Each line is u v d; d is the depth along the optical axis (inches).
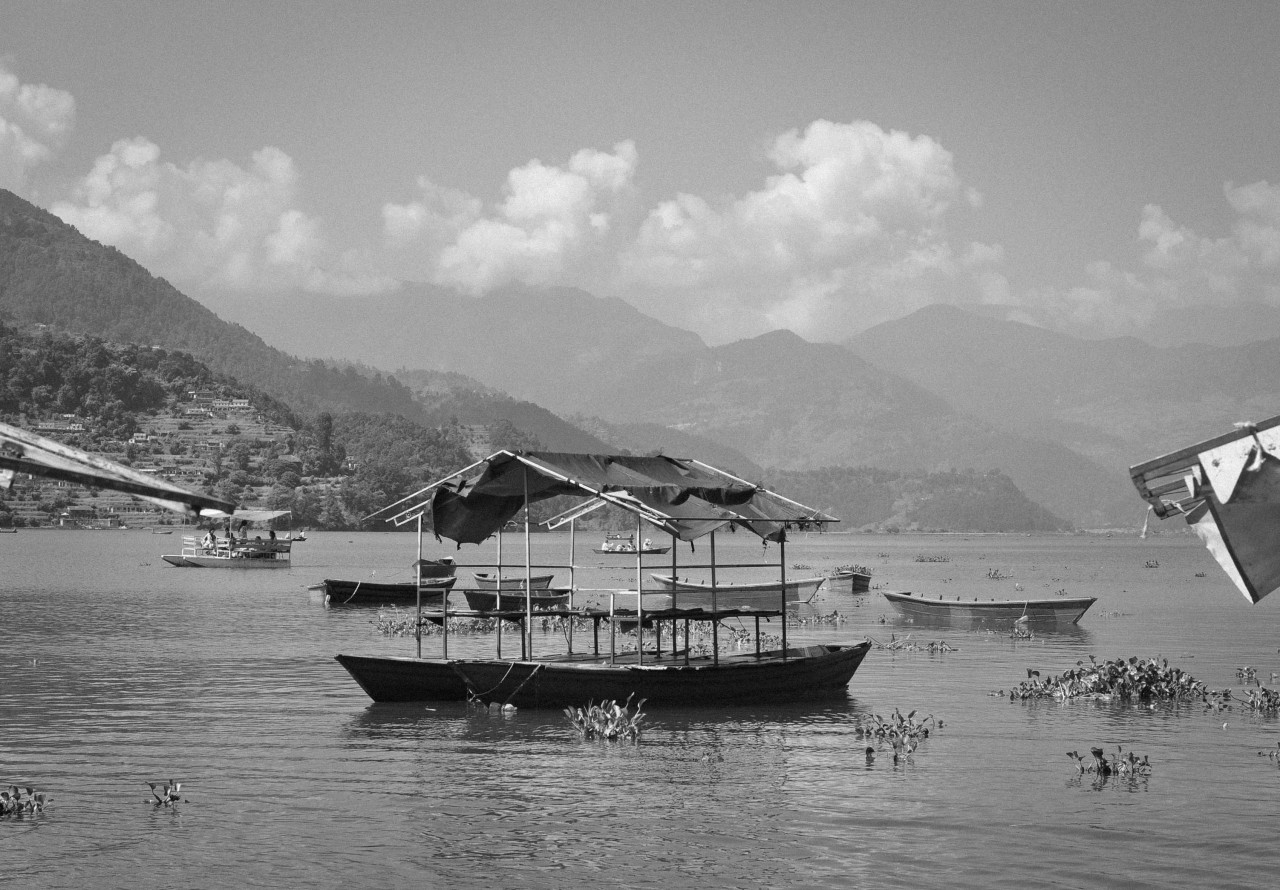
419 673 1333.7
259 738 1152.2
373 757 1069.1
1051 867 762.2
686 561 6811.0
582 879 746.2
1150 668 1423.5
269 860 779.4
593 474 1320.1
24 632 2210.9
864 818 869.8
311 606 2839.6
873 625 2433.6
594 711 1197.1
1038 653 1892.2
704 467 1476.4
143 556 6063.0
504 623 2240.4
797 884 733.9
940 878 742.5
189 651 1892.2
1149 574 5324.8
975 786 956.6
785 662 1338.6
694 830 842.2
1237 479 389.4
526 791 948.6
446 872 757.3
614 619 1305.4
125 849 801.6
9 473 319.0
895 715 1160.2
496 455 1298.0
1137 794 931.3
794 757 1063.6
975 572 5570.9
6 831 840.3
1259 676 1608.0
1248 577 410.9
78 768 1029.8
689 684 1285.7
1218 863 768.3
